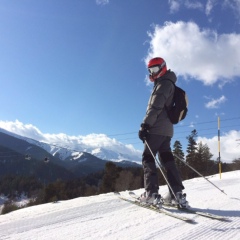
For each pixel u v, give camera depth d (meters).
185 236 2.61
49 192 59.09
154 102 3.64
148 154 3.82
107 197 5.17
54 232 3.00
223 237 2.55
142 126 3.63
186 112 3.96
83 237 2.76
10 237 2.92
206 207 3.75
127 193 5.94
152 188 3.73
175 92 3.81
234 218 3.17
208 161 48.69
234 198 4.29
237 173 11.58
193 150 49.88
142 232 2.79
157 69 3.77
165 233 2.72
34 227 3.28
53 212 4.05
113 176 47.47
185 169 27.50
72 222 3.38
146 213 3.55
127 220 3.28
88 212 3.85
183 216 3.29
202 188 5.70
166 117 3.78
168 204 3.82
